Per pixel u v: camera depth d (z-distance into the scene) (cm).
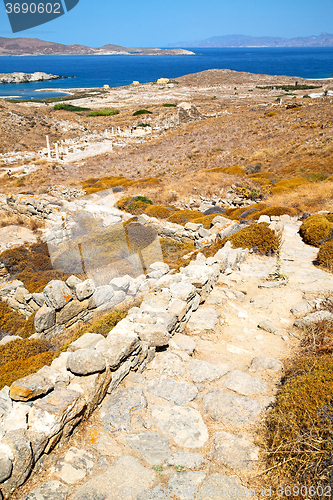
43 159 3794
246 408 362
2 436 276
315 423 292
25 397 304
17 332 729
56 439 294
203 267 652
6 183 2920
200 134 4434
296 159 3005
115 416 343
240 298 667
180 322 525
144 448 307
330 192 1941
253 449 305
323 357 409
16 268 1030
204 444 315
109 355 371
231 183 2320
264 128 4106
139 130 5253
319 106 4656
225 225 1193
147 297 528
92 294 547
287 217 1485
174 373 425
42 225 1652
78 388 337
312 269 849
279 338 530
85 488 263
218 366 453
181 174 2848
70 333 578
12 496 255
